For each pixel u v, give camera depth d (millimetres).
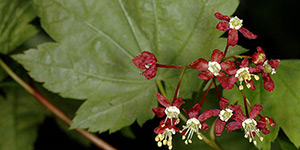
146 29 173
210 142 172
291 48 188
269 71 150
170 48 173
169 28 171
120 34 173
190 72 172
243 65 148
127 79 175
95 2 170
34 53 167
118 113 173
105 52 174
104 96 173
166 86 174
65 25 170
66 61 170
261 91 166
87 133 175
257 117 165
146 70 150
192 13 168
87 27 171
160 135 154
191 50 171
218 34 167
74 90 171
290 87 163
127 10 172
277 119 162
